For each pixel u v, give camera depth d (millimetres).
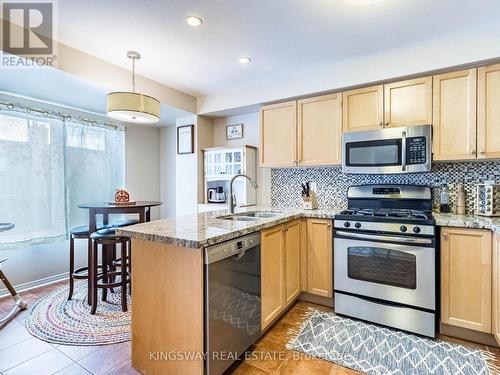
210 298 1458
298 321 2301
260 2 1759
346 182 3055
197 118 3738
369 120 2580
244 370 1700
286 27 2059
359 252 2301
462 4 1782
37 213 3006
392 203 2672
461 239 1980
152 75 2949
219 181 3854
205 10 1843
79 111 3455
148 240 1603
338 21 1978
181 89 3389
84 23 1982
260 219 2135
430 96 2320
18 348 1924
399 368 1711
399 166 2375
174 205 4449
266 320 1998
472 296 1949
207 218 2225
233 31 2107
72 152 3357
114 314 2414
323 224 2547
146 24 2002
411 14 1897
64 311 2469
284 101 3105
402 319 2131
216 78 3049
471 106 2168
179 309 1522
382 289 2205
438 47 2264
